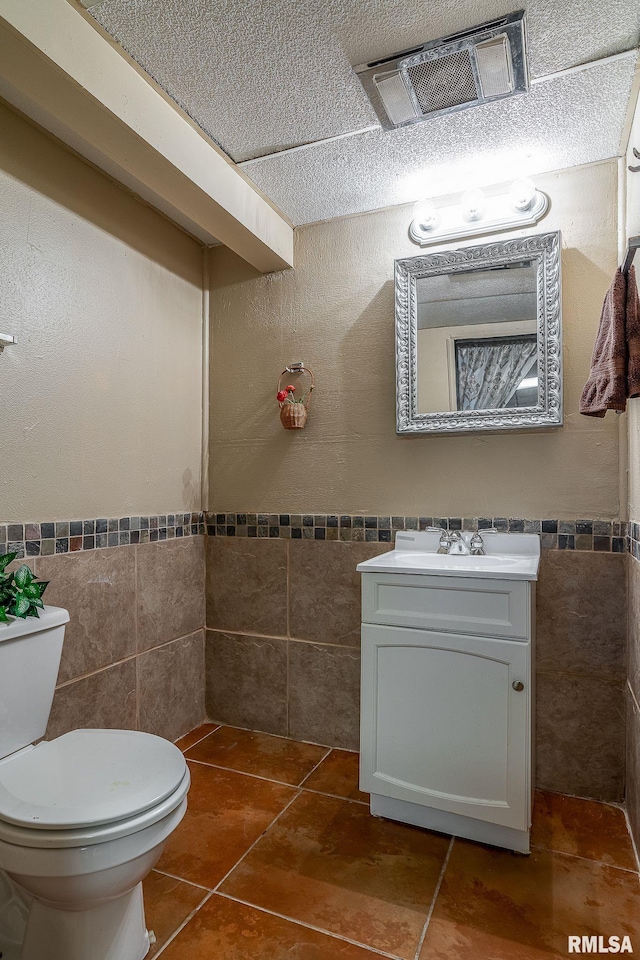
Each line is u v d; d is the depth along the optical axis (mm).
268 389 2463
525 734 1566
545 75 1556
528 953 1263
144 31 1428
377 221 2291
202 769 2096
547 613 1988
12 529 1646
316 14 1371
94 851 1026
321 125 1782
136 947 1221
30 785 1158
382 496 2250
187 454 2453
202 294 2588
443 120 1745
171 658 2322
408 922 1350
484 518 2092
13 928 1262
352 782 2010
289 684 2381
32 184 1720
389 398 2250
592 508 1948
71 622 1834
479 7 1353
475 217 2102
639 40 1439
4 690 1315
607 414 1937
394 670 1734
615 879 1500
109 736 1401
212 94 1649
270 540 2434
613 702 1900
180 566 2389
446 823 1706
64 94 1418
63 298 1826
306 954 1257
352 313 2324
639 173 1660
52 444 1780
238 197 2031
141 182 1942
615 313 1518
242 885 1472
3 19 1209
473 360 2092
